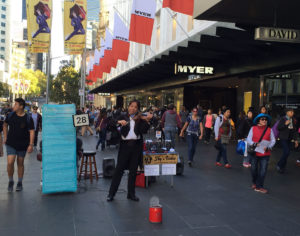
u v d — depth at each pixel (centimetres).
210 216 451
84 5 1648
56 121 563
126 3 3186
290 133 777
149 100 2817
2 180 666
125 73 2191
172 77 2119
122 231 389
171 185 621
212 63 1462
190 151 856
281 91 1237
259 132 595
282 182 680
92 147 1284
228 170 809
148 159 594
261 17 690
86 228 397
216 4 591
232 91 2264
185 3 884
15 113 566
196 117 861
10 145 561
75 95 4391
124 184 639
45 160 554
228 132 849
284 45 1020
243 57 1323
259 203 521
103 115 1184
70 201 513
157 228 401
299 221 438
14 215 441
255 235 386
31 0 1484
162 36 1975
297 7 620
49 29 1516
